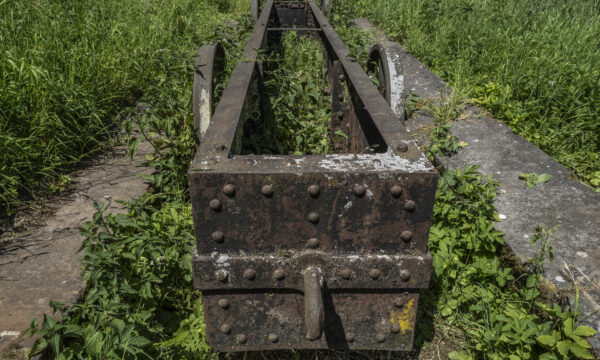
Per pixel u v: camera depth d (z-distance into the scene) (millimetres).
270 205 1467
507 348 2016
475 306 2205
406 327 1734
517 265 2393
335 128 3514
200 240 1545
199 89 2611
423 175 1427
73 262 2279
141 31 6031
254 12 6383
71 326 1713
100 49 4859
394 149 1623
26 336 1808
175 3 7484
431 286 2477
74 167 3361
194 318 2217
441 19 7836
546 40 5738
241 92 2266
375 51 3477
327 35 4266
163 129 3230
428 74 5555
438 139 3688
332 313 1695
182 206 2854
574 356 1827
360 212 1488
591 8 7219
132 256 2096
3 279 2137
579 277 2193
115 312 1853
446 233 2658
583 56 5367
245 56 3031
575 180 3127
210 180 1425
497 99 4504
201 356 2029
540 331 1908
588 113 4301
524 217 2717
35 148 3264
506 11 7230
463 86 4973
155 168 3344
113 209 2797
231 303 1668
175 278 2361
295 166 1464
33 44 4250
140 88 4820
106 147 3699
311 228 1516
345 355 2119
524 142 3709
